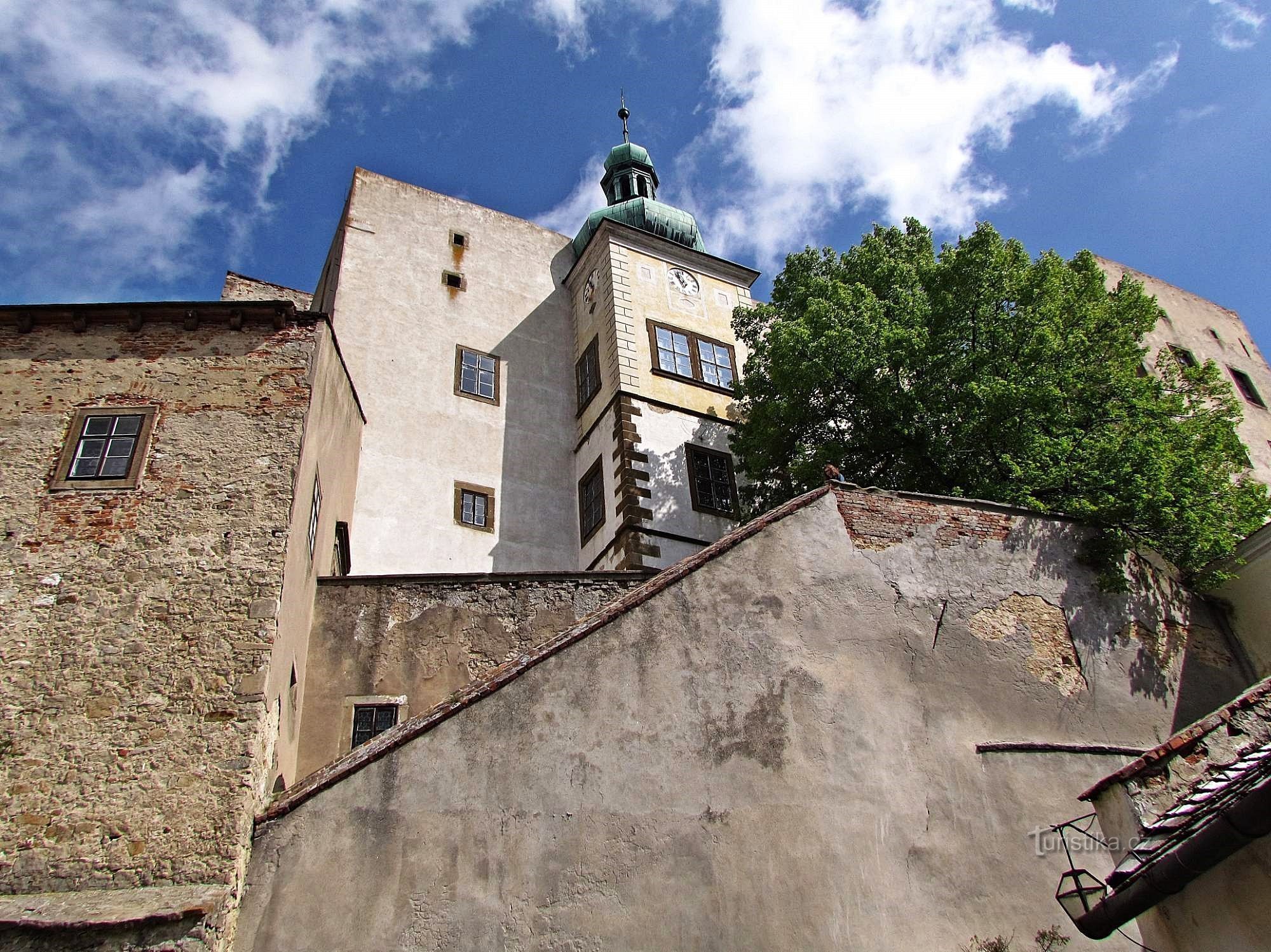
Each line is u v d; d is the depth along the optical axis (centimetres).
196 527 1109
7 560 1062
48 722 965
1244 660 1345
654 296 2509
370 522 2108
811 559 1173
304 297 2094
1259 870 726
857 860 973
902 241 2159
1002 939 955
